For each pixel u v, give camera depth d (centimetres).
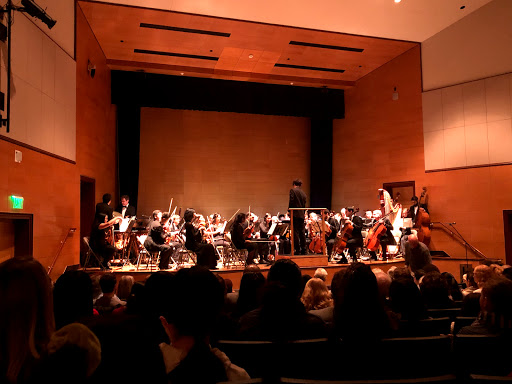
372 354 227
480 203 1279
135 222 1057
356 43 1384
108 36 1266
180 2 1111
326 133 1750
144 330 167
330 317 345
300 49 1398
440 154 1370
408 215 1377
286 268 364
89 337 121
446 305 407
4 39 704
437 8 1238
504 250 1231
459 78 1329
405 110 1471
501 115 1246
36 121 838
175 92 1525
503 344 241
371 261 1208
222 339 312
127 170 1497
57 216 941
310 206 1777
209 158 1689
